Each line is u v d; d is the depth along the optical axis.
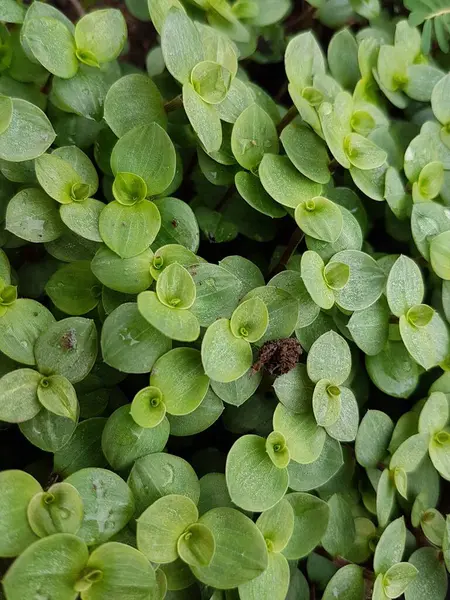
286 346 0.10
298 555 0.09
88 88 0.11
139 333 0.09
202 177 0.13
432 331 0.11
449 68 0.15
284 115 0.13
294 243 0.12
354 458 0.12
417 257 0.13
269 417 0.11
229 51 0.12
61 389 0.09
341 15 0.15
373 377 0.11
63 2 0.16
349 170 0.12
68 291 0.10
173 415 0.10
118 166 0.10
